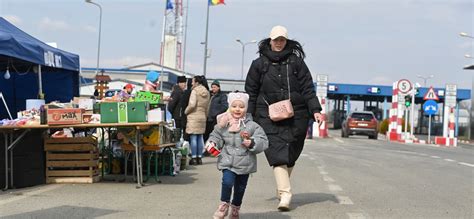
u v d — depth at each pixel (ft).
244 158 19.67
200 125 42.34
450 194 29.71
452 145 106.93
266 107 23.56
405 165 47.62
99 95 61.26
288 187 23.41
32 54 33.17
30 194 26.61
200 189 29.04
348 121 122.52
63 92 45.91
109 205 23.85
